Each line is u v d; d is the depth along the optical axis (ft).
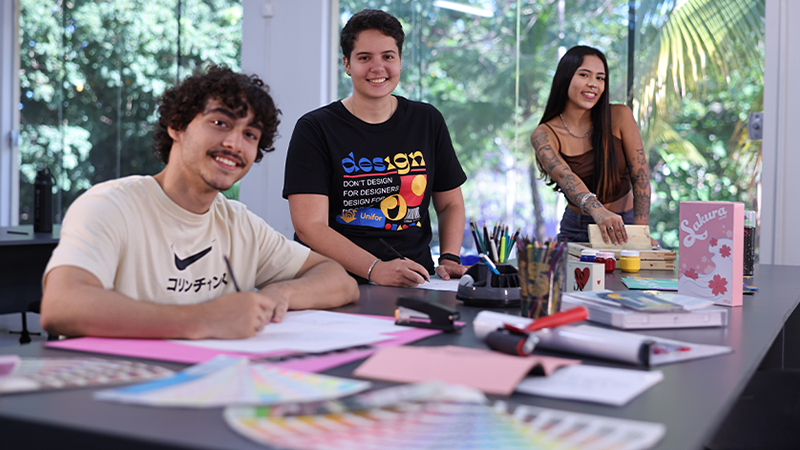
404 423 1.86
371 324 3.51
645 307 3.45
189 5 15.19
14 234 10.21
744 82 10.69
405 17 13.33
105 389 2.20
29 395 2.12
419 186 6.75
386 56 6.36
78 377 2.30
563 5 11.98
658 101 11.41
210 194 4.14
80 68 16.76
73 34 16.83
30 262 9.82
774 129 10.41
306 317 3.75
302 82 13.84
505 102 12.51
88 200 3.81
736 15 10.67
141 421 1.88
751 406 4.24
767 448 3.94
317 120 6.48
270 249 4.75
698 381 2.45
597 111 8.48
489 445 1.69
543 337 2.87
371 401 2.01
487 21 12.60
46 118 17.31
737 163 10.84
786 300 4.59
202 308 3.16
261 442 1.72
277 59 14.08
